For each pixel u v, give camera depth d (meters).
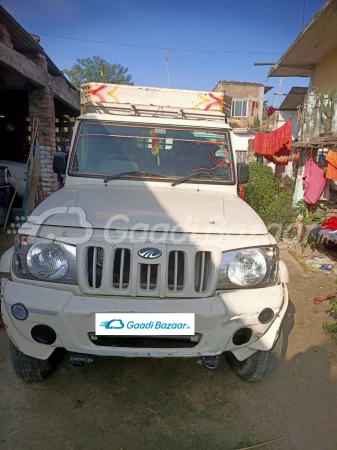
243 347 2.37
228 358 3.11
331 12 7.01
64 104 10.94
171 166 3.42
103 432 2.30
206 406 2.56
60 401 2.55
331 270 5.71
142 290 2.19
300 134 8.41
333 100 6.62
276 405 2.60
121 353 2.18
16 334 2.26
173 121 3.54
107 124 3.46
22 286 2.22
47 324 2.15
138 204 2.68
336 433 2.37
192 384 2.79
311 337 3.60
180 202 2.81
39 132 8.65
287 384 2.84
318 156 7.56
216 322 2.17
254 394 2.71
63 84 9.68
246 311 2.21
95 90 3.79
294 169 9.88
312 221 7.12
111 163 3.35
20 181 7.19
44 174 8.80
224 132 3.58
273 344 2.40
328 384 2.87
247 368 2.72
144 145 3.45
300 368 3.07
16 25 6.53
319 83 10.20
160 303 2.16
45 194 8.84
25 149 10.84
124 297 2.18
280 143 9.73
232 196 3.25
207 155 3.49
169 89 3.85
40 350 2.28
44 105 8.54
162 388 2.73
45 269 2.21
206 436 2.30
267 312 2.28
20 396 2.58
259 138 11.89
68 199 2.74
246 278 2.31
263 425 2.41
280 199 8.41
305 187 7.02
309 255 6.51
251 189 9.47
